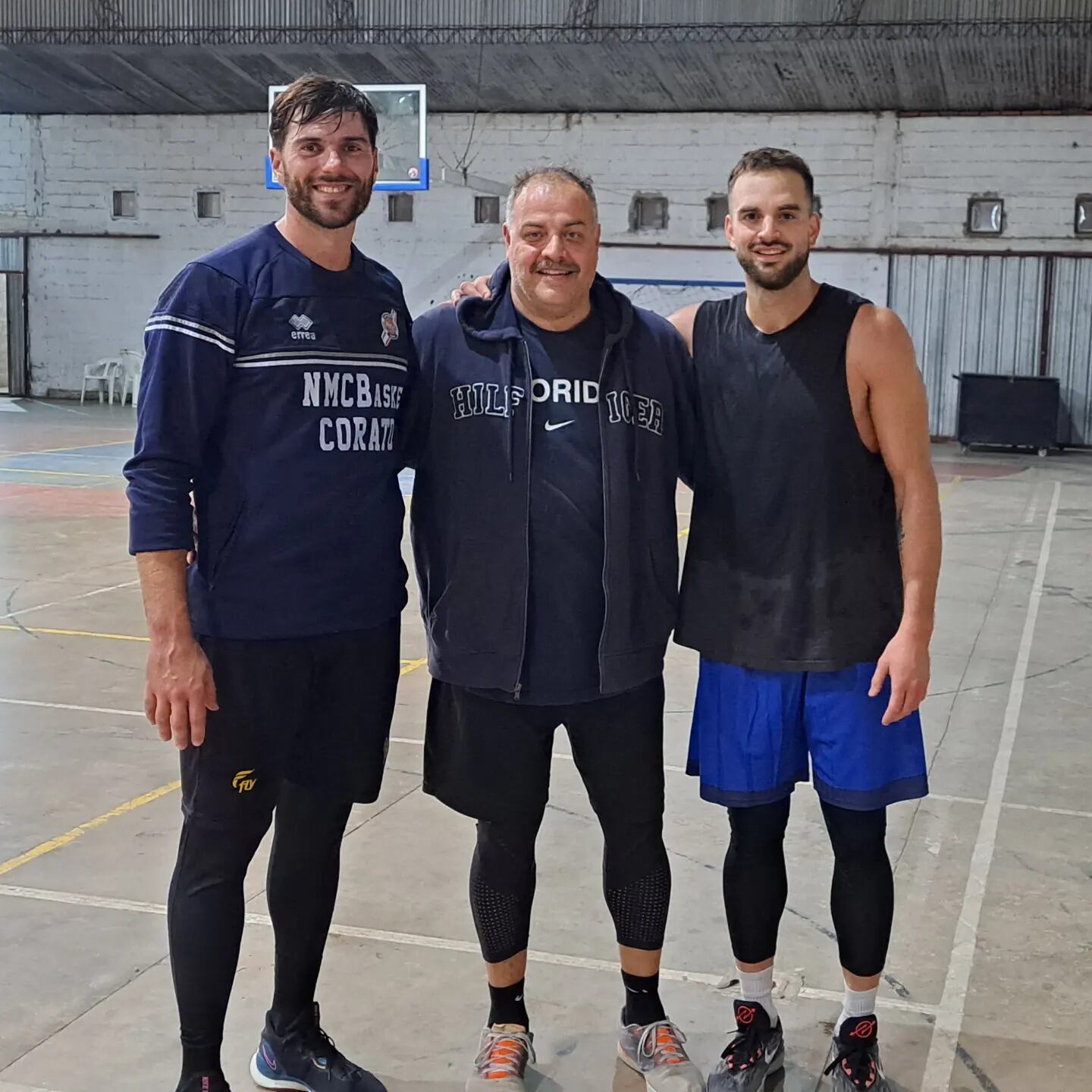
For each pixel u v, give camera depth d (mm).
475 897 2453
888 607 2328
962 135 16625
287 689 2223
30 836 3605
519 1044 2428
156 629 2082
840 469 2295
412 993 2748
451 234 18547
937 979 2826
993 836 3674
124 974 2805
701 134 17453
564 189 2221
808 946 2996
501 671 2312
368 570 2260
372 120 2170
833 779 2326
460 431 2322
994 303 16922
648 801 2430
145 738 4531
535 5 15672
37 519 9367
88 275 20141
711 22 15258
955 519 10156
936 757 4410
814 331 2277
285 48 16609
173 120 19266
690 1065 2400
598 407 2311
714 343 2375
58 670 5438
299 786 2324
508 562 2305
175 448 2088
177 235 19578
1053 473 13758
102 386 20688
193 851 2219
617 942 3000
